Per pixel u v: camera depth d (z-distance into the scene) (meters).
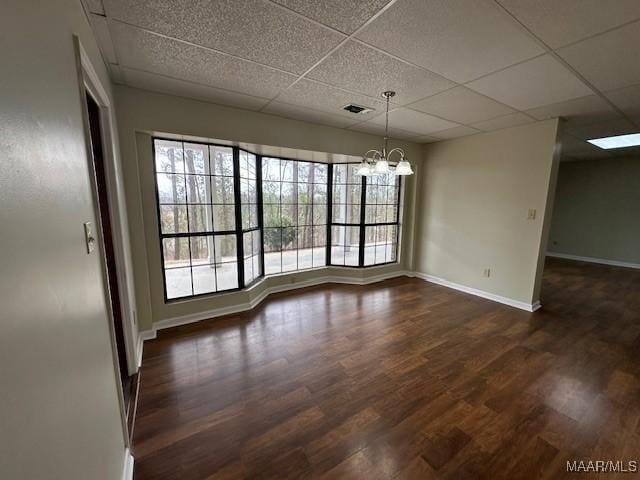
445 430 1.69
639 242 5.73
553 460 1.49
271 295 3.96
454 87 2.35
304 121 3.38
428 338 2.80
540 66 1.98
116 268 2.03
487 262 3.92
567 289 4.40
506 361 2.42
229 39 1.71
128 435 1.48
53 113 0.82
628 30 1.55
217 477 1.39
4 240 0.50
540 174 3.34
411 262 4.96
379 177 4.60
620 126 3.48
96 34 1.62
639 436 1.64
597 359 2.46
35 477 0.55
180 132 2.65
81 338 0.90
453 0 1.35
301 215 4.38
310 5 1.40
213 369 2.26
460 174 4.20
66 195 0.87
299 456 1.51
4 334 0.48
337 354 2.50
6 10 0.56
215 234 3.24
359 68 2.05
